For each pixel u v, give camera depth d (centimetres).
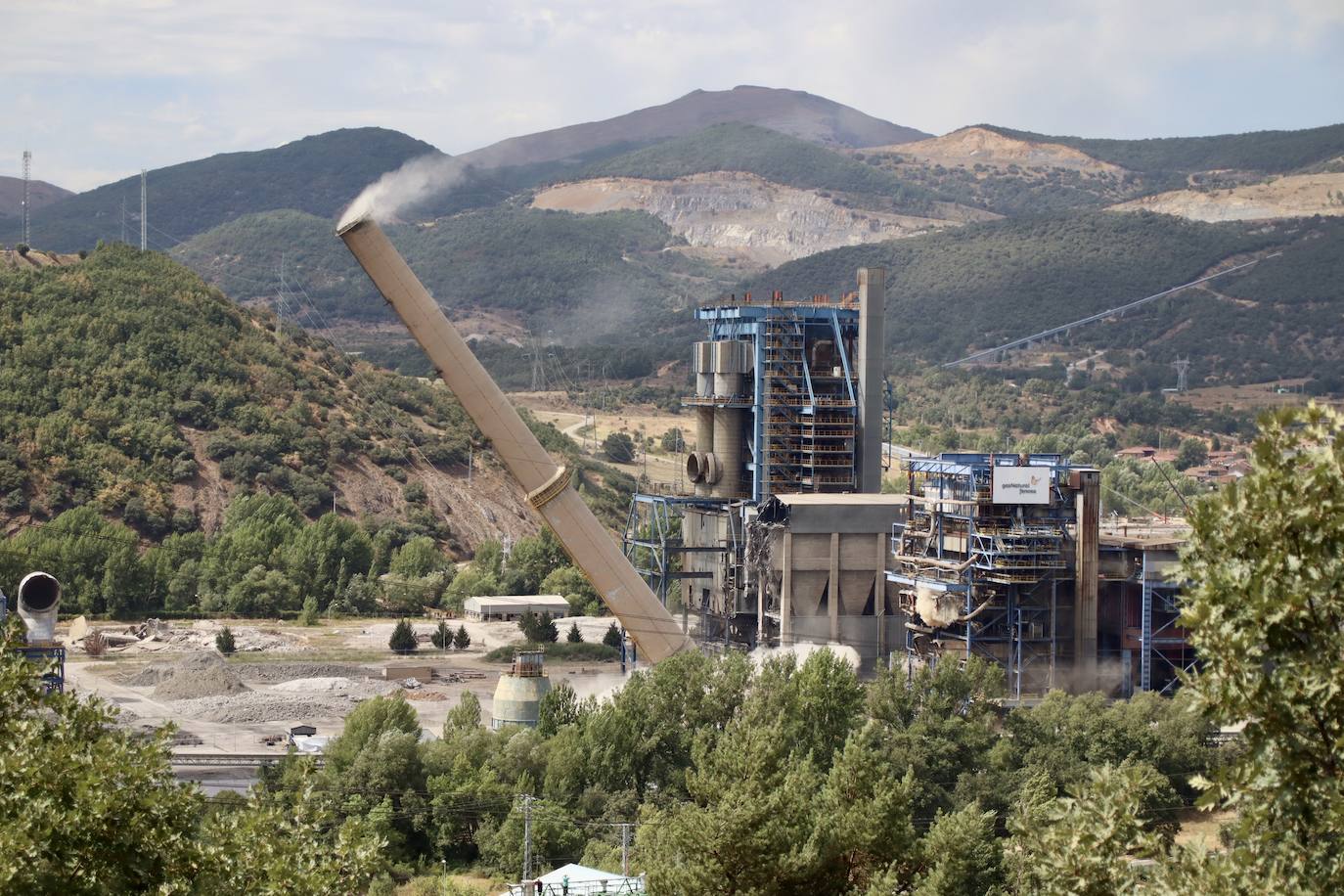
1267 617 4344
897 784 8825
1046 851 5338
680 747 13800
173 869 5978
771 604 18800
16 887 5359
